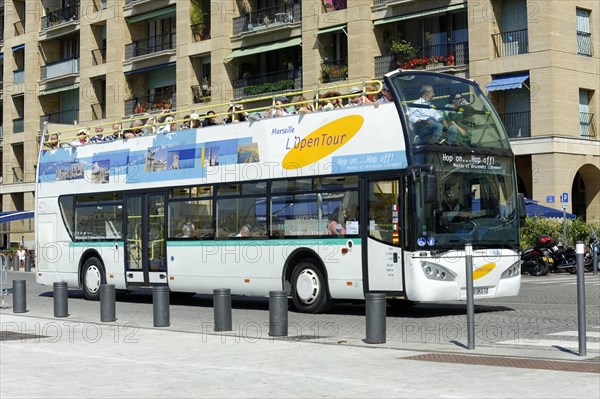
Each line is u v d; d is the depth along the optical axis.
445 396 8.92
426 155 16.55
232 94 46.97
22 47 60.47
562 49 36.44
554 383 9.52
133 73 52.44
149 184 22.16
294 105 19.19
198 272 20.69
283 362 11.74
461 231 16.69
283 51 45.75
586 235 35.25
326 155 18.05
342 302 20.89
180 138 21.50
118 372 11.18
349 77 41.03
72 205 24.69
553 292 23.55
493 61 37.28
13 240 60.78
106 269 23.42
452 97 17.42
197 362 11.95
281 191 18.91
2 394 9.70
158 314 17.06
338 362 11.59
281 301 14.88
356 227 17.36
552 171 35.94
